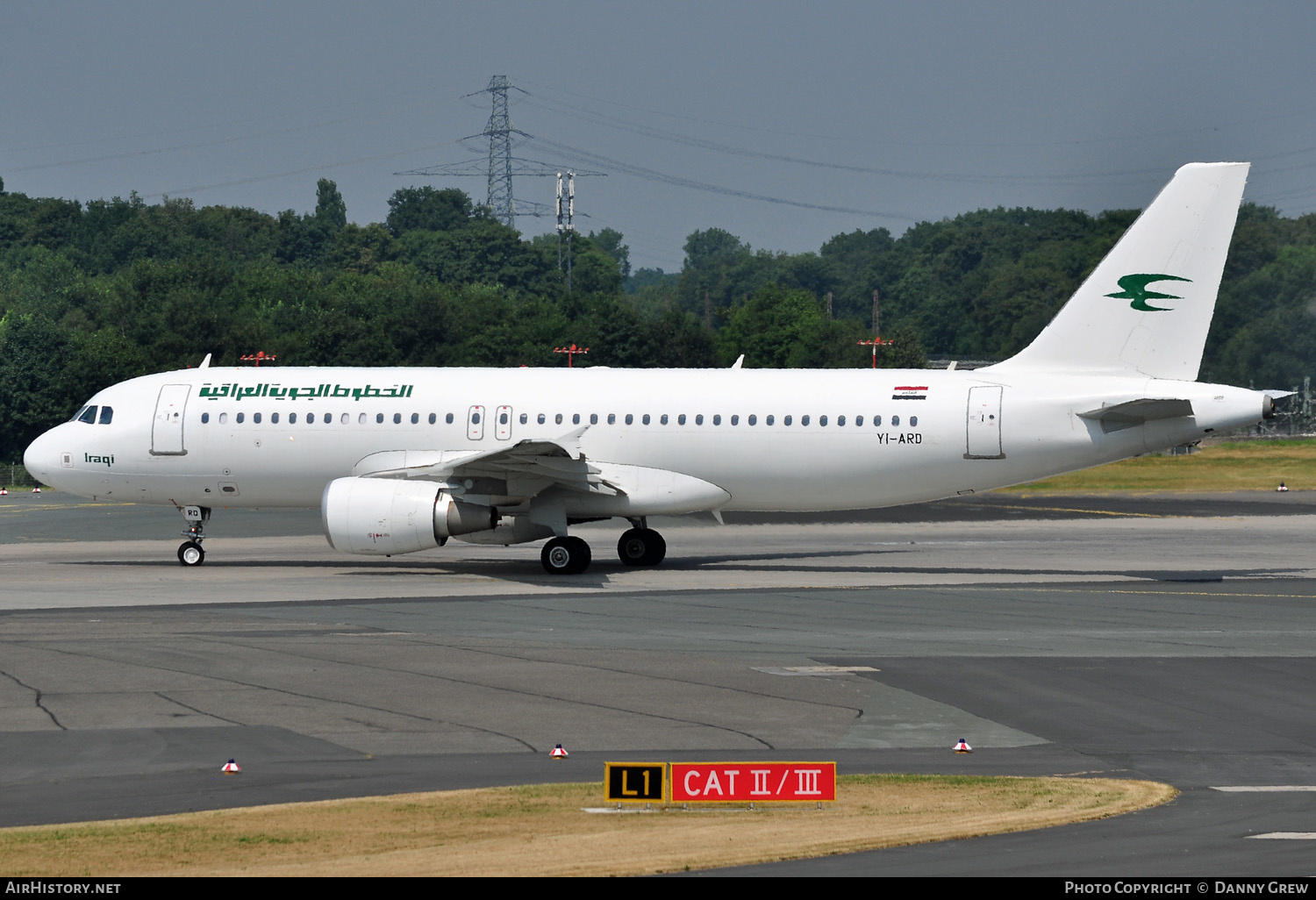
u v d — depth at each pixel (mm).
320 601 128000
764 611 121375
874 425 153000
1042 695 84875
